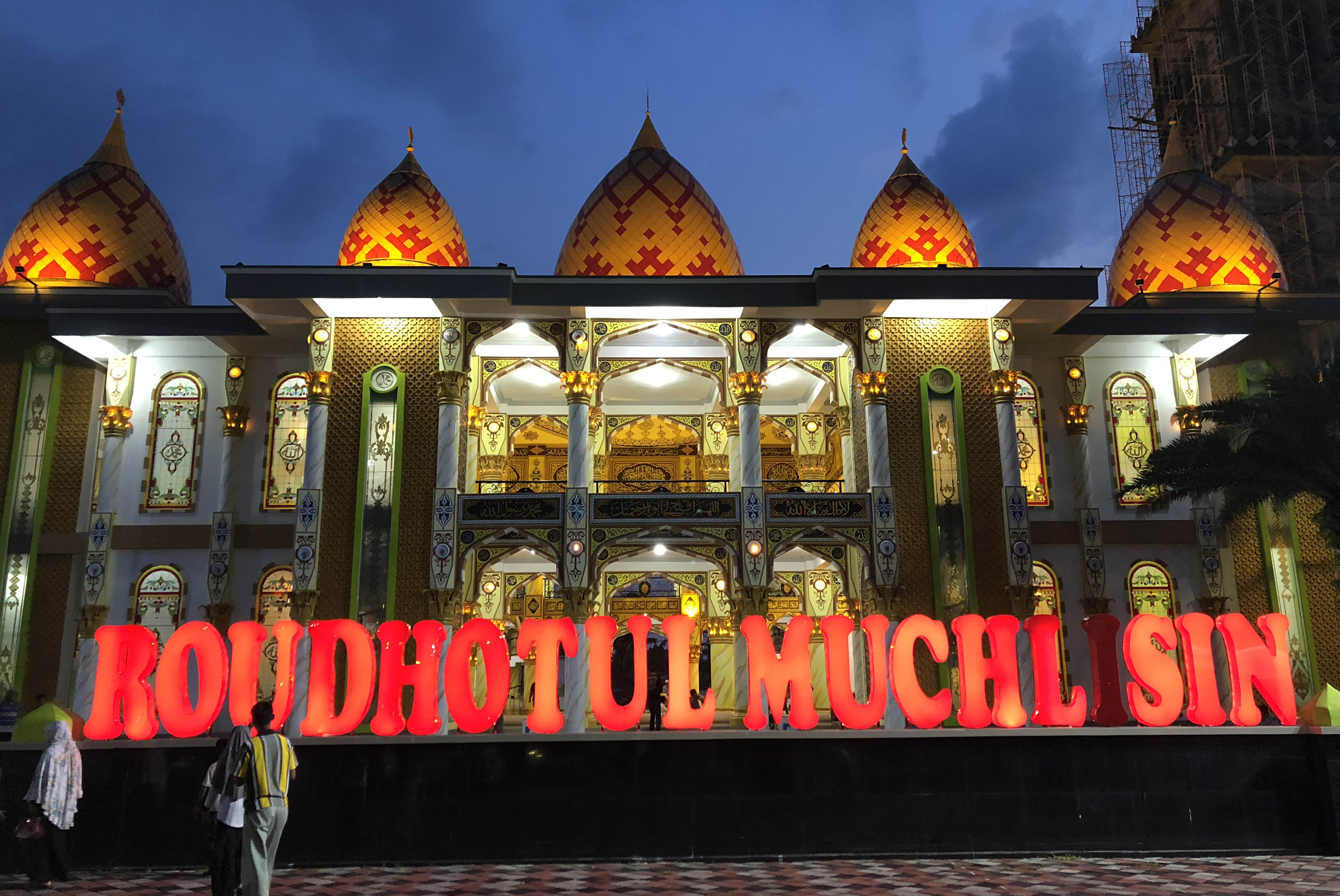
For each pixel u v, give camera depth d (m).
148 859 12.02
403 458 20.70
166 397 23.02
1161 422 23.53
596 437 24.95
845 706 13.30
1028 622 13.73
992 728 13.11
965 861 12.04
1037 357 23.81
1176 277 25.72
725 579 20.36
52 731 10.93
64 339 22.28
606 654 13.43
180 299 25.66
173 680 12.87
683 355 23.28
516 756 12.59
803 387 26.39
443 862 12.26
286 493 22.62
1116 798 12.47
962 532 20.62
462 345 21.16
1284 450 17.34
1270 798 12.44
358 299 20.19
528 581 27.59
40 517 21.97
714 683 26.42
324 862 12.23
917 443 21.06
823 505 20.58
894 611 20.12
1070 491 23.08
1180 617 13.38
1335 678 21.80
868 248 24.17
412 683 13.41
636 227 22.80
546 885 10.92
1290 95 34.69
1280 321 24.34
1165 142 39.97
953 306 21.02
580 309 20.88
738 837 12.38
